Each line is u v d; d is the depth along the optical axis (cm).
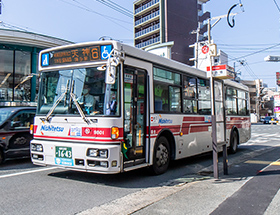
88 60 551
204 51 659
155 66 658
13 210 403
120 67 537
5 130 730
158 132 648
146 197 476
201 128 860
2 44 1814
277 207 434
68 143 536
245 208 428
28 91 1923
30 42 1875
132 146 563
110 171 495
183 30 4956
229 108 1079
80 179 598
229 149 1095
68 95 559
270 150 1241
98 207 420
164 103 684
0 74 1814
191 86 827
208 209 421
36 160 581
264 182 595
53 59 599
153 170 639
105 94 519
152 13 5050
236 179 624
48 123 575
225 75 613
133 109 573
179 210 415
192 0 5197
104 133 504
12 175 627
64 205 427
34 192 493
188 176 660
